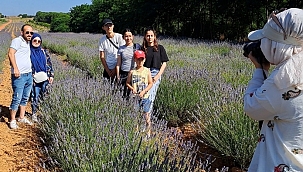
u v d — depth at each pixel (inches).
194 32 1481.3
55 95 217.5
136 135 148.2
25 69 235.0
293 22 68.9
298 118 70.6
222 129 177.6
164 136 153.4
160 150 134.4
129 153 126.6
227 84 257.4
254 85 78.9
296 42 70.1
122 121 169.3
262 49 75.0
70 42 986.1
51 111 207.3
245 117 171.5
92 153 132.8
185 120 249.0
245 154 167.6
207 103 218.4
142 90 206.8
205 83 266.1
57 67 391.2
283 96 71.0
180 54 538.9
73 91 214.1
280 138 73.1
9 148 193.5
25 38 234.1
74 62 572.4
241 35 1325.0
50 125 196.5
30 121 251.6
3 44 852.0
